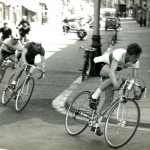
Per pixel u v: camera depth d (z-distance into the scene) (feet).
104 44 113.19
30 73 32.96
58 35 152.76
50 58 75.36
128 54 22.91
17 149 22.97
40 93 41.65
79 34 129.49
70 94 39.29
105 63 24.47
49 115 32.24
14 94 34.19
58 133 26.76
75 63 68.59
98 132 25.34
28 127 28.12
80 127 26.27
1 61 46.52
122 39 132.77
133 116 23.15
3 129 27.32
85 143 24.58
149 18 236.43
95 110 25.43
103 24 231.91
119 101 23.91
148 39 133.08
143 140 25.43
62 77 52.85
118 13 384.47
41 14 238.27
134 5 365.40
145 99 36.78
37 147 23.48
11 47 43.14
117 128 23.66
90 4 388.98
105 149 23.44
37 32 163.94
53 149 23.21
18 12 207.00
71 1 328.90
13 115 31.71
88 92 26.63
